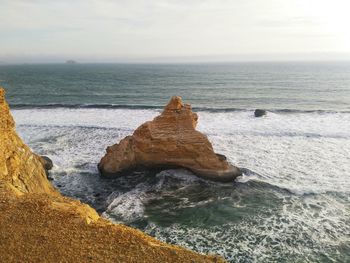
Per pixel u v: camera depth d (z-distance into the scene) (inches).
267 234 637.9
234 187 865.5
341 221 687.7
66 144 1242.6
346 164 1021.8
